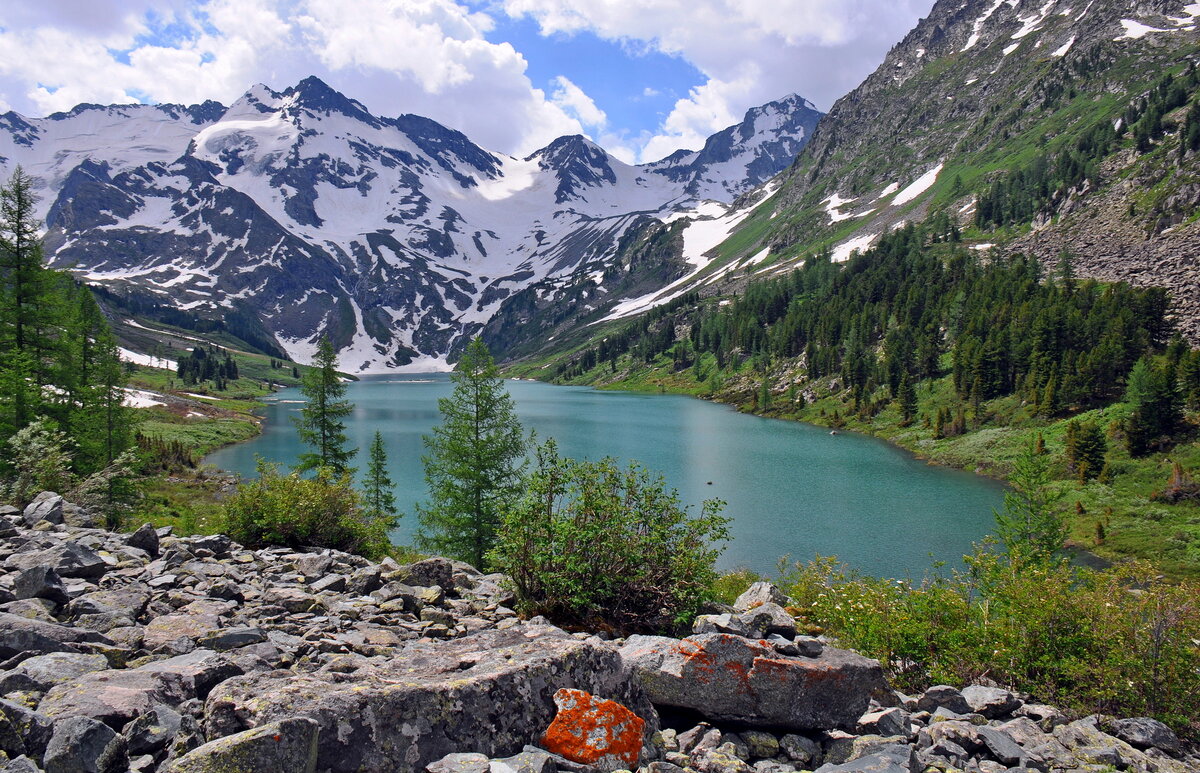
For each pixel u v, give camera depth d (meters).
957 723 7.48
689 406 146.62
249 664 6.45
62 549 9.99
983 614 11.62
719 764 5.86
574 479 11.14
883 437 97.12
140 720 4.62
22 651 6.08
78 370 36.06
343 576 11.70
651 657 7.54
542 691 5.77
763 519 50.25
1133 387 69.00
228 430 105.56
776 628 8.83
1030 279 120.00
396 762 4.72
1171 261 108.44
